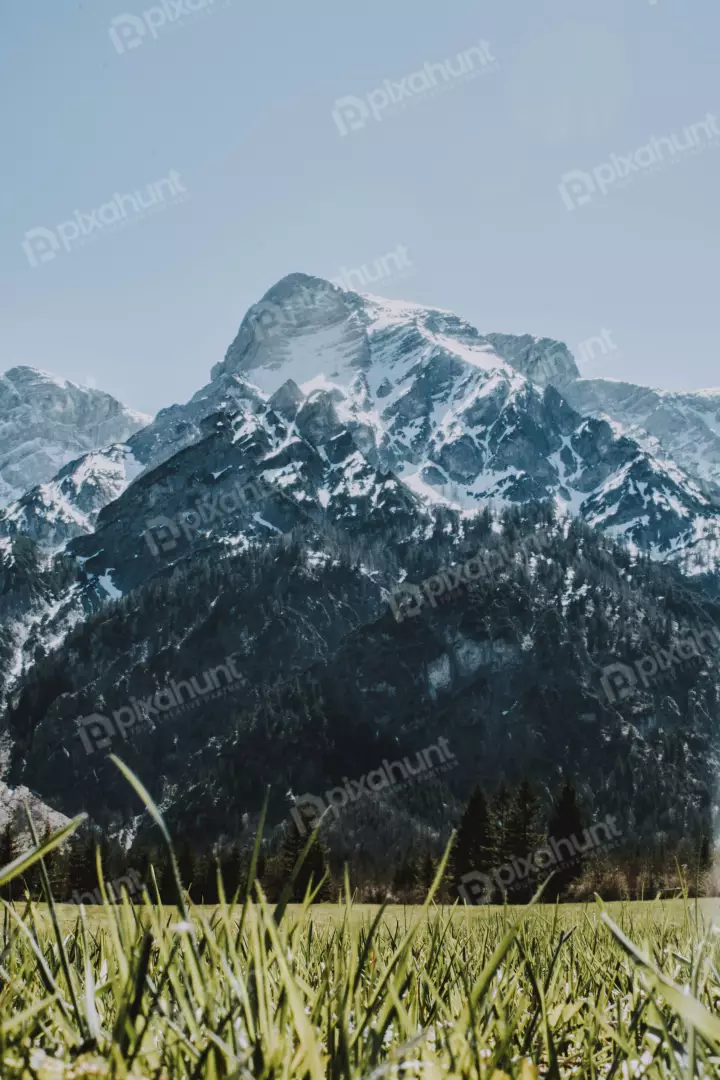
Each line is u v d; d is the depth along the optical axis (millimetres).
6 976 1111
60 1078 709
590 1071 1065
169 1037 903
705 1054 829
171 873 856
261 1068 790
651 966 688
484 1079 808
